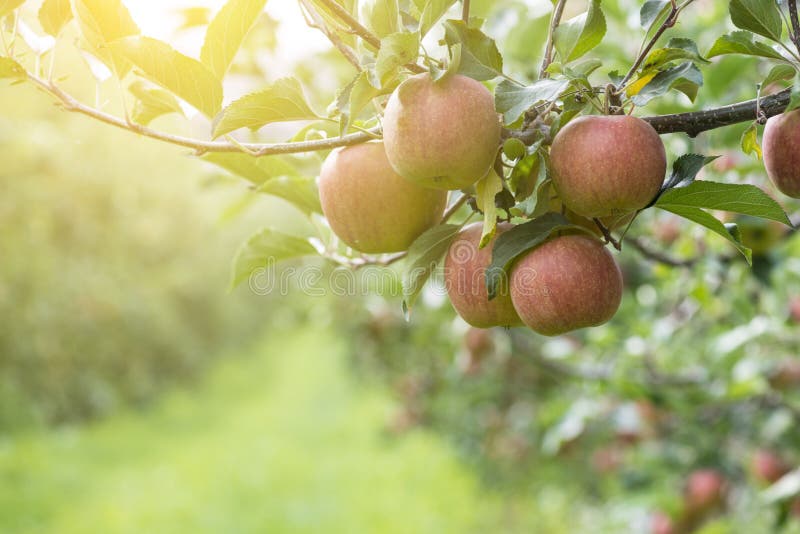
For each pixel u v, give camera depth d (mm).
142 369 11320
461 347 3844
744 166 1882
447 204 1210
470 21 1026
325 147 994
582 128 932
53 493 6566
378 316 5203
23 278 8859
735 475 3021
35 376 9102
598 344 2992
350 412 10016
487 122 894
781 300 2438
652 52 949
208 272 14938
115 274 11078
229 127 973
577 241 999
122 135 10977
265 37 2158
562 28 1037
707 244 2090
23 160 8672
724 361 2559
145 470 7707
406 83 908
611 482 4031
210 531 5723
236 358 16391
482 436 6047
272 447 8531
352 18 913
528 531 5262
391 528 5551
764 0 1007
